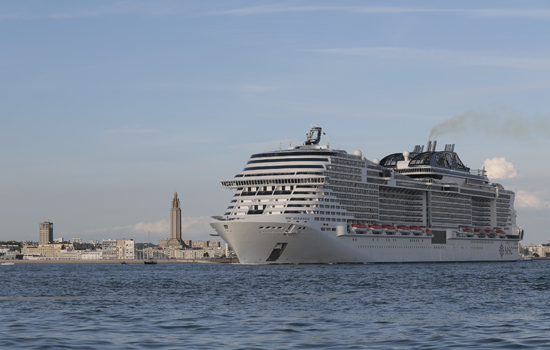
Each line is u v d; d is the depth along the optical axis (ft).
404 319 267.39
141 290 446.60
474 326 244.42
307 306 320.29
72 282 574.15
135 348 194.59
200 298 369.50
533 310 301.22
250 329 237.66
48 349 192.44
